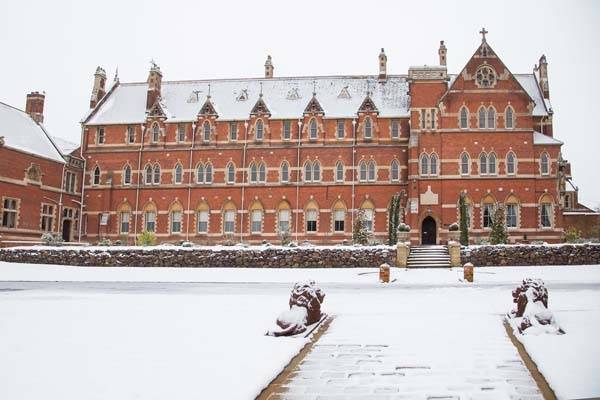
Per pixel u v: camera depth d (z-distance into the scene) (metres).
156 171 66.38
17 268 44.00
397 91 66.81
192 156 65.62
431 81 59.66
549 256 43.66
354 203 62.28
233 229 63.94
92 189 67.06
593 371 11.92
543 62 67.50
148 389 11.03
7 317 19.16
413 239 57.00
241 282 35.50
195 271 42.47
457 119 58.69
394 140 63.00
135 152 66.88
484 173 57.94
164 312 20.36
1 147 55.56
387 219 61.62
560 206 57.81
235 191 64.38
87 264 46.88
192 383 11.41
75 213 66.25
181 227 64.69
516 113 58.31
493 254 44.12
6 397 10.60
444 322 18.38
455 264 43.91
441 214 57.62
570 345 14.45
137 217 65.56
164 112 67.25
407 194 61.47
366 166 62.97
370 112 63.75
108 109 70.06
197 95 69.88
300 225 62.78
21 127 62.94
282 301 23.55
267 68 72.75
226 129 65.69
